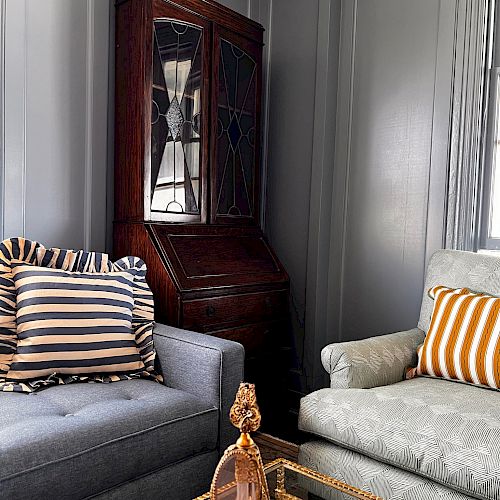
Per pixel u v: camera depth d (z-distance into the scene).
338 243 2.86
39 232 2.26
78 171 2.37
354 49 2.79
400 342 2.05
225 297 2.40
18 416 1.45
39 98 2.22
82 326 1.79
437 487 1.45
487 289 2.06
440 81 2.50
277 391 2.74
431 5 2.53
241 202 2.78
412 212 2.61
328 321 2.89
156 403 1.63
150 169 2.33
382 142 2.70
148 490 1.53
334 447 1.68
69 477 1.33
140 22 2.28
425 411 1.55
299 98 2.96
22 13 2.14
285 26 3.01
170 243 2.34
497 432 1.41
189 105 2.48
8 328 1.75
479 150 2.47
